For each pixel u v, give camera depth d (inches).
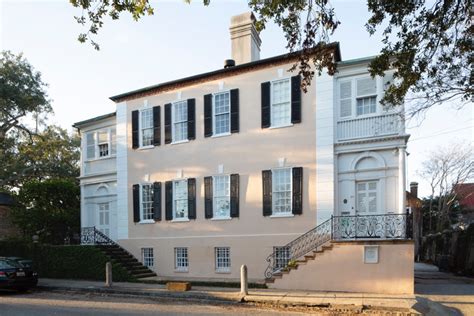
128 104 893.8
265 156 719.7
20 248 884.6
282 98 717.9
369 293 553.9
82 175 964.6
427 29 362.0
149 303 537.3
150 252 829.2
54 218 945.5
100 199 934.4
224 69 764.0
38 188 975.0
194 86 809.5
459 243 850.8
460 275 812.6
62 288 684.1
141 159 861.8
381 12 351.9
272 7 332.5
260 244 703.7
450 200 1616.6
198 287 639.1
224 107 776.3
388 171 630.5
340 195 661.9
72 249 813.2
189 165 799.1
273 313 458.3
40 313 483.8
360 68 655.8
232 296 543.5
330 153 663.1
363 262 570.9
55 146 1417.3
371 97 652.1
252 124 738.8
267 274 681.6
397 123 579.8
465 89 410.6
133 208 857.5
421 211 1740.9
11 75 1117.7
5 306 537.0
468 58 380.8
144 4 336.2
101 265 770.8
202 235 765.9
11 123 1244.5
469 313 437.4
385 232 603.2
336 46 656.4
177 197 813.2
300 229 673.6
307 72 365.7
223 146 764.6
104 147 947.3
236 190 738.2
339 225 637.3
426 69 384.8
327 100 674.2
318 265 594.6
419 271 949.8
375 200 637.9
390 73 638.5
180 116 824.9
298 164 687.7
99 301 563.5
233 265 725.9
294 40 356.5
